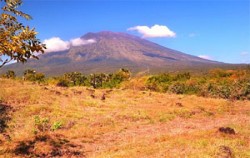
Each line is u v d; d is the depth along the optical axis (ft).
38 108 106.32
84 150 64.75
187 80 246.06
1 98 117.19
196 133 66.49
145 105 131.03
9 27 45.09
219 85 199.41
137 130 86.69
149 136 74.64
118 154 55.72
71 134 77.92
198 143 55.98
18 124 87.45
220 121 97.81
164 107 124.67
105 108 120.57
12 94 126.52
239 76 265.75
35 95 129.29
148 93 174.19
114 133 82.53
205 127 84.99
